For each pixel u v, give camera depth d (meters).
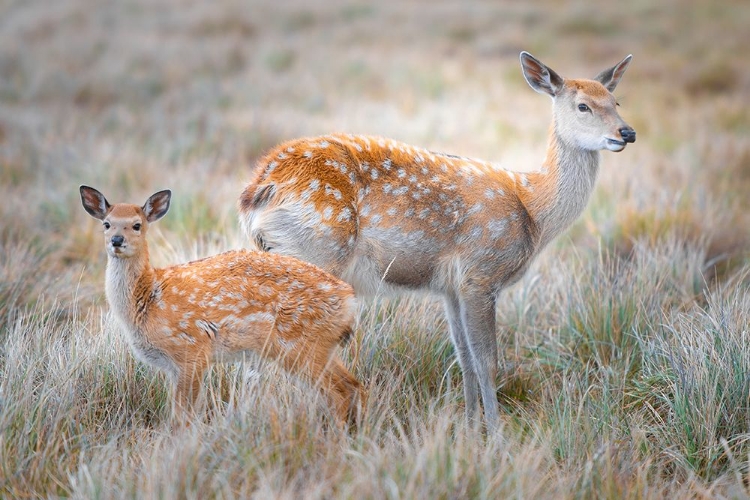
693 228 14.66
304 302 8.42
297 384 8.45
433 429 8.12
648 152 21.88
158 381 9.03
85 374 8.84
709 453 8.15
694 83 31.88
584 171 10.50
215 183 16.44
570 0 47.72
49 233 14.25
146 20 39.09
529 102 28.09
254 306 8.41
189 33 37.47
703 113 27.05
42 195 15.82
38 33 35.66
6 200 15.18
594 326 10.84
